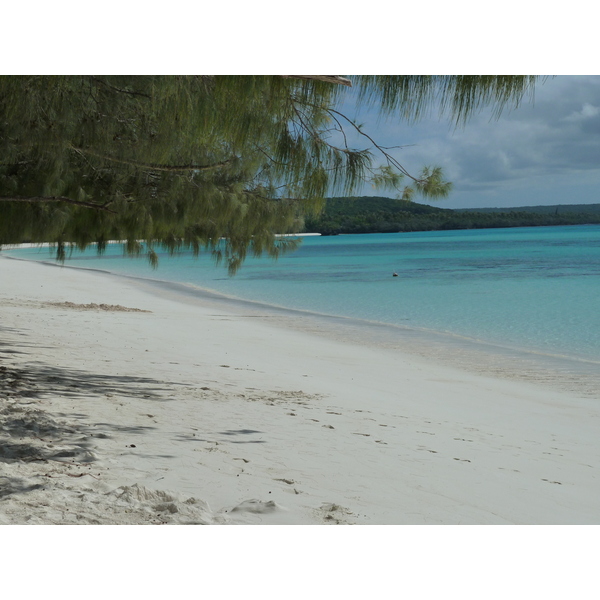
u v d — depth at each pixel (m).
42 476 5.04
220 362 13.76
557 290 35.31
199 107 5.92
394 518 4.94
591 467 7.24
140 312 24.50
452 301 31.09
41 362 11.55
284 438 7.33
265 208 9.59
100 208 8.84
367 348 17.94
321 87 5.60
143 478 5.36
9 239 8.86
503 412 10.51
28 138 6.75
